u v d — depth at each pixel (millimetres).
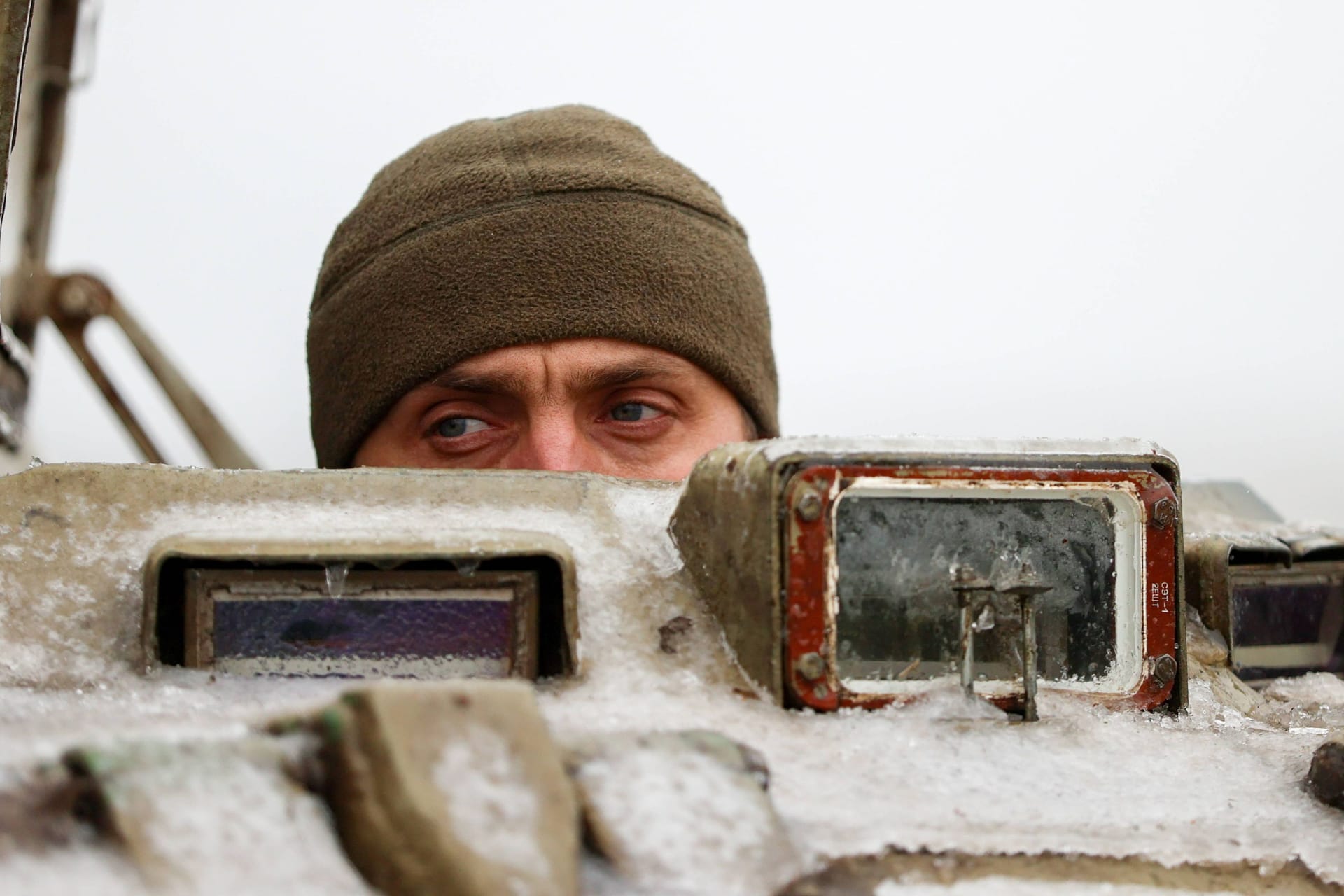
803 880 1070
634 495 1755
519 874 935
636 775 1093
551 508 1682
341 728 1001
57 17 4578
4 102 2111
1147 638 1520
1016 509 1521
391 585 1478
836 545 1452
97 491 1611
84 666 1439
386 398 2766
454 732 1009
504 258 2711
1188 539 1974
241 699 1365
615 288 2725
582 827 1044
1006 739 1382
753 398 3012
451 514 1646
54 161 4641
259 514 1615
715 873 1032
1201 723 1521
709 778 1109
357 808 966
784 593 1417
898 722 1394
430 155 2947
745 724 1357
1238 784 1341
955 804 1229
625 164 2920
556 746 1085
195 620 1449
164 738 987
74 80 4609
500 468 2789
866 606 1459
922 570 1480
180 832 922
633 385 2793
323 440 3049
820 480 1432
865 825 1152
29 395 3059
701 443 2887
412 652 1470
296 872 929
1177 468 1548
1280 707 1794
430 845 934
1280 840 1201
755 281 3084
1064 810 1237
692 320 2805
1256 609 1964
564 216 2750
